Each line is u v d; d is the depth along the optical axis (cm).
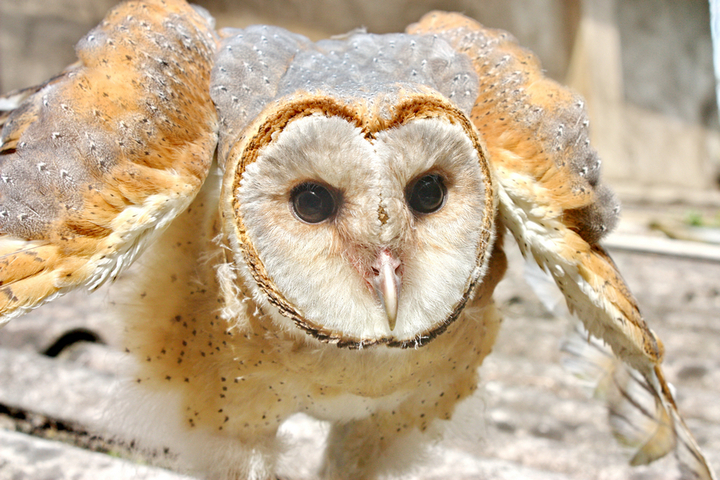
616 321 57
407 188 54
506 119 56
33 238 53
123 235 53
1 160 55
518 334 90
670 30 342
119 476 60
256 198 53
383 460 60
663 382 59
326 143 52
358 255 53
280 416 57
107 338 79
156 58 55
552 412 71
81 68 55
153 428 58
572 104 57
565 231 56
